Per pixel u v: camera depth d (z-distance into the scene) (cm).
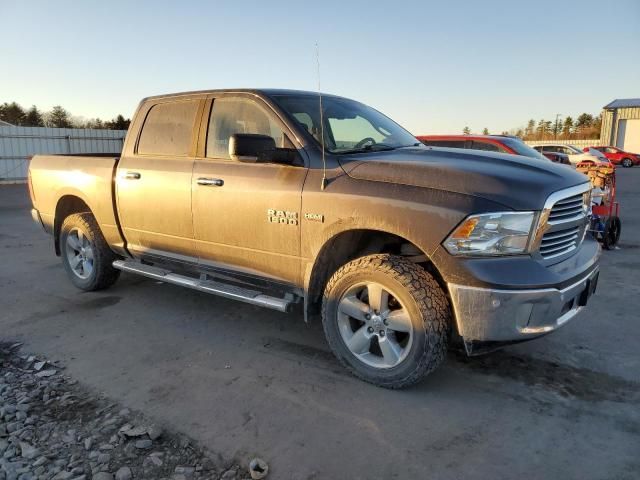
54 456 270
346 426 298
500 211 296
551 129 9119
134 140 487
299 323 466
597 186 796
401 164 335
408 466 262
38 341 427
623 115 4012
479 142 983
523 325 302
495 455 270
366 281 337
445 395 333
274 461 266
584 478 253
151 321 472
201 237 425
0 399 329
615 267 681
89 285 548
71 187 532
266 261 388
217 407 320
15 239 894
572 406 319
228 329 452
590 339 423
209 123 429
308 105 413
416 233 310
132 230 485
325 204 345
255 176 385
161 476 255
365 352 351
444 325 317
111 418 307
